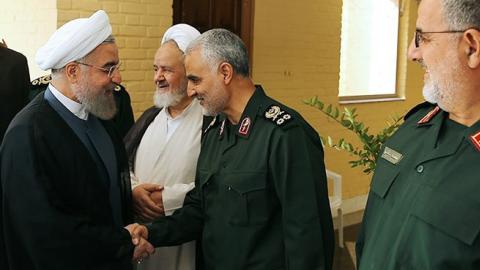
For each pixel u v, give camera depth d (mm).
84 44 1747
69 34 1742
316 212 1736
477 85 1169
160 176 2152
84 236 1676
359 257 1476
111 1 3666
